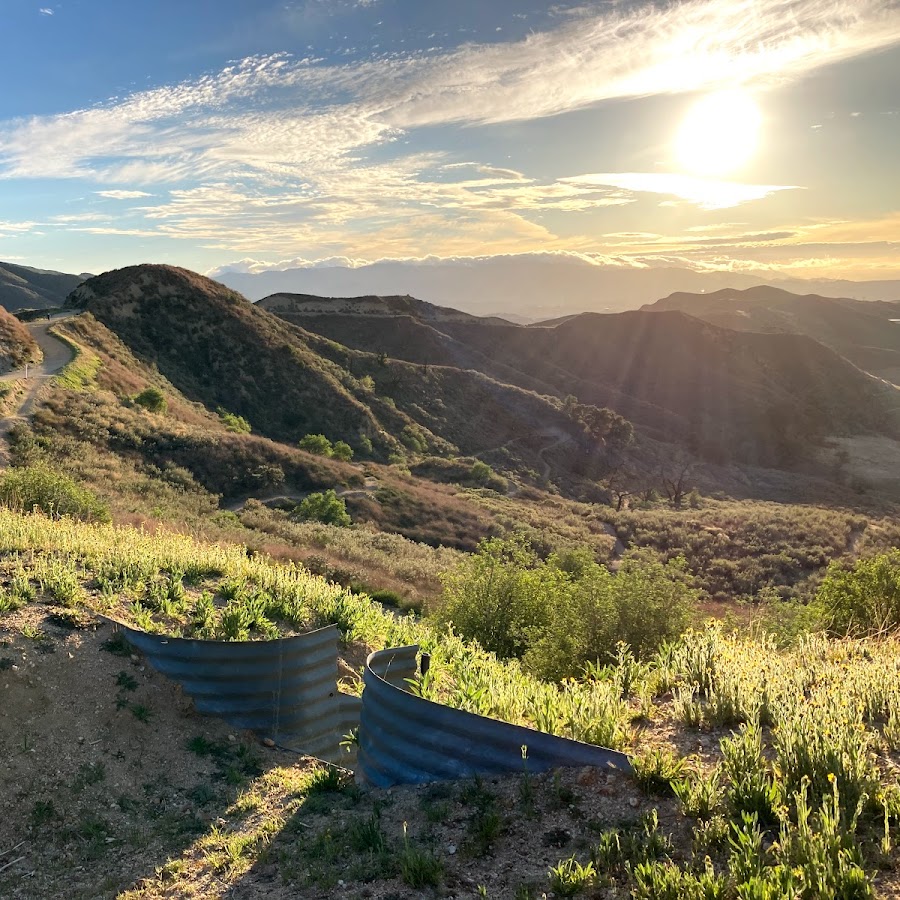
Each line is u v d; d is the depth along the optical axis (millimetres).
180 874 4086
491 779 4336
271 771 5438
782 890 2783
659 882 3004
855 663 5402
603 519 48125
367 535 28719
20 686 5449
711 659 5531
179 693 5945
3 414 30719
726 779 3820
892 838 3105
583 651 7754
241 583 8266
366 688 5242
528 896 3172
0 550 7988
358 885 3605
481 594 10711
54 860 4273
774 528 42375
